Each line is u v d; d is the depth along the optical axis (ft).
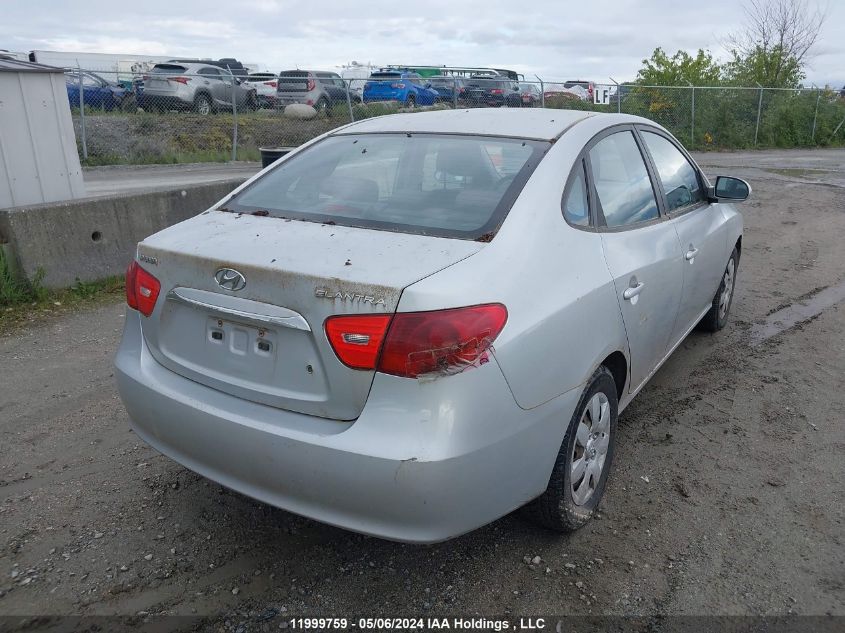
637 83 84.17
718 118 80.18
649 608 8.63
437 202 9.39
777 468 11.81
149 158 57.88
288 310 7.93
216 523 10.33
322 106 66.13
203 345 8.87
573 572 9.26
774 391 14.79
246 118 66.49
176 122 63.00
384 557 9.59
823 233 30.83
